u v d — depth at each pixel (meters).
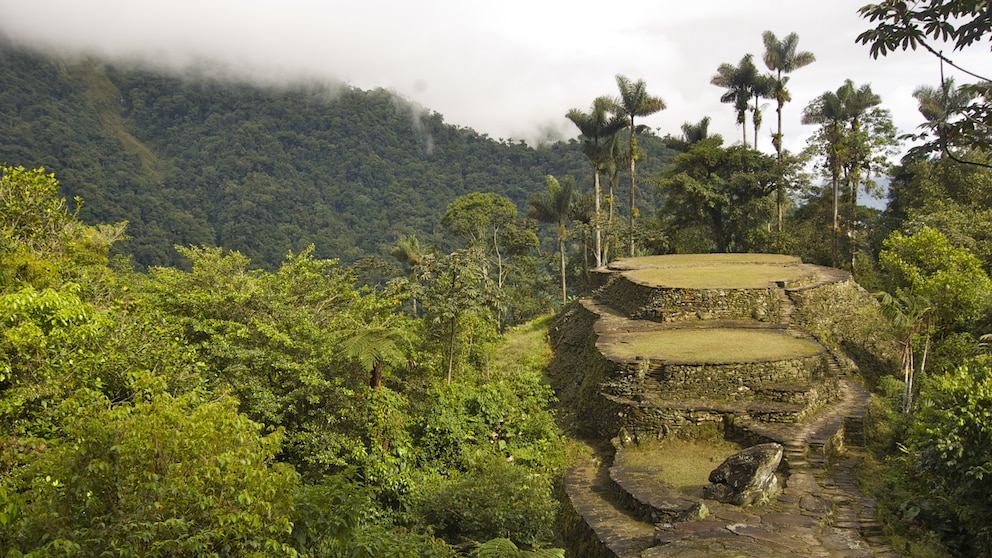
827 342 20.70
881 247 36.75
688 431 15.45
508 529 11.71
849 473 13.51
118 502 6.40
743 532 10.84
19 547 5.87
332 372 16.38
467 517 11.83
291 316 18.14
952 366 18.28
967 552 10.66
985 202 33.06
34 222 15.16
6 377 9.66
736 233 41.47
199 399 9.43
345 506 7.96
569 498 13.98
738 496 12.01
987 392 10.58
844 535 10.77
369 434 15.51
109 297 16.08
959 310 20.11
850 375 19.14
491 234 48.84
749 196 40.34
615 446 15.69
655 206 80.81
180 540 6.26
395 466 14.25
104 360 11.38
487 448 16.42
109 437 6.51
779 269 26.91
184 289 19.84
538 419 17.77
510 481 12.34
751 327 20.78
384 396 15.93
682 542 10.56
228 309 18.33
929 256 23.53
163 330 14.10
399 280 21.81
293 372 15.92
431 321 21.91
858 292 25.16
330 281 24.66
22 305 10.19
